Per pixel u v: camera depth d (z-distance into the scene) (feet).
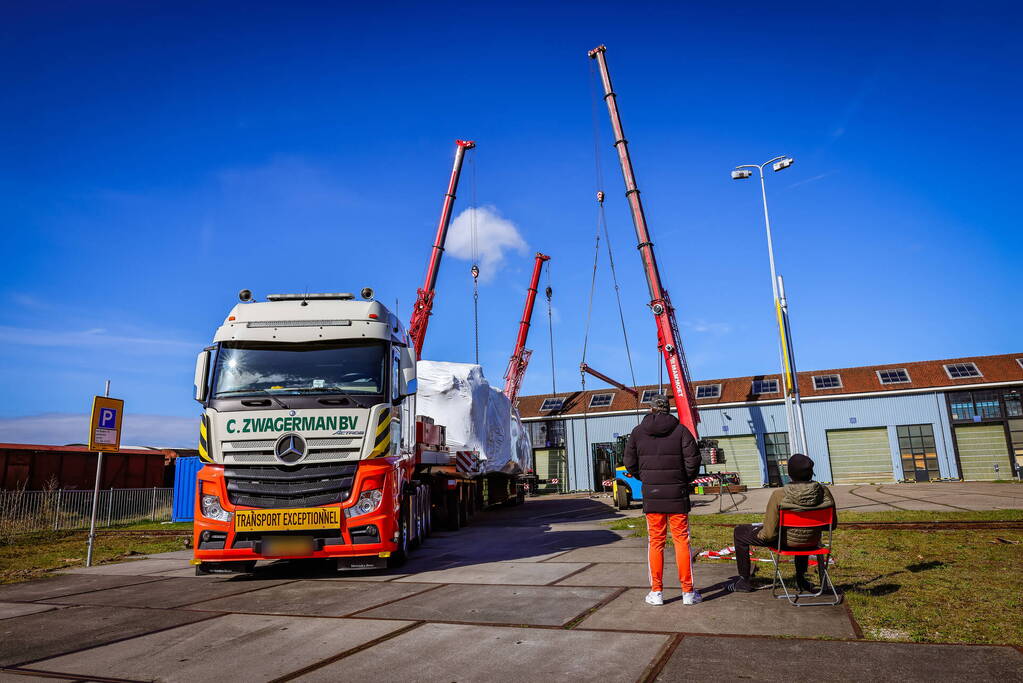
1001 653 12.36
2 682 12.71
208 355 26.22
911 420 105.50
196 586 24.12
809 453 110.11
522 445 85.10
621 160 89.76
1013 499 54.65
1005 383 101.09
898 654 12.54
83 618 18.62
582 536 37.76
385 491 24.80
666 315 83.41
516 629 15.70
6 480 63.00
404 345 28.17
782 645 13.43
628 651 13.47
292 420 24.58
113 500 60.80
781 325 65.26
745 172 70.18
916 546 27.22
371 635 15.66
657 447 18.12
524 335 137.18
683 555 17.69
